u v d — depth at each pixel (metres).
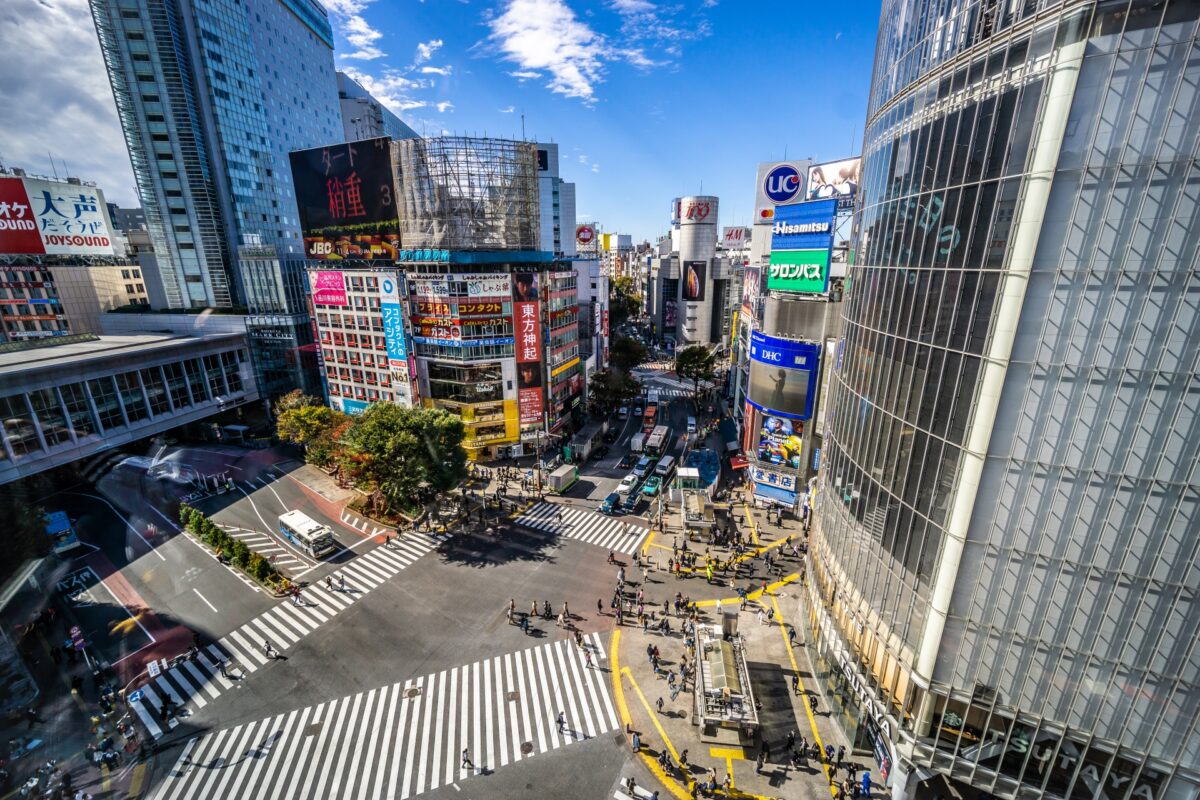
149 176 91.88
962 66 21.86
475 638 40.19
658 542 53.62
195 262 96.19
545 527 56.53
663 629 40.97
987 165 20.70
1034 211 19.09
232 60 97.56
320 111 131.38
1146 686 20.09
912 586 24.88
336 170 72.94
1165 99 16.86
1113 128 17.64
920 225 24.61
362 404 78.81
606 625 41.56
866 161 32.12
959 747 24.06
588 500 62.81
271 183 108.75
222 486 64.62
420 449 53.09
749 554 51.34
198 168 92.62
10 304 87.12
